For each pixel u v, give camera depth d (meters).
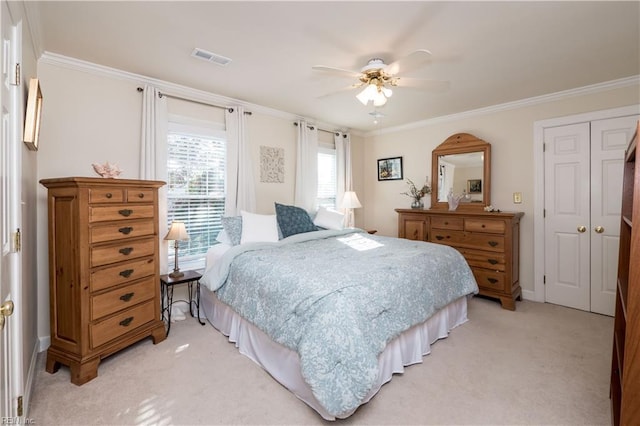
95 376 2.00
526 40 2.20
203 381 1.97
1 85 1.09
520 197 3.62
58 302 2.08
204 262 3.37
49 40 2.20
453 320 2.77
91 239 2.01
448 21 1.96
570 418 1.64
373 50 2.34
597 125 3.10
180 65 2.64
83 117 2.58
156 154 2.94
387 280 2.03
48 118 2.41
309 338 1.63
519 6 1.81
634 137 1.30
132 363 2.17
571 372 2.06
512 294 3.28
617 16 1.90
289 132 4.18
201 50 2.37
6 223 1.26
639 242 1.13
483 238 3.48
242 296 2.25
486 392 1.86
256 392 1.87
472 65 2.61
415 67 2.09
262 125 3.88
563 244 3.35
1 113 1.09
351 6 1.82
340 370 1.56
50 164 2.42
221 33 2.12
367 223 5.31
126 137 2.82
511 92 3.28
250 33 2.12
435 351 2.36
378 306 1.86
